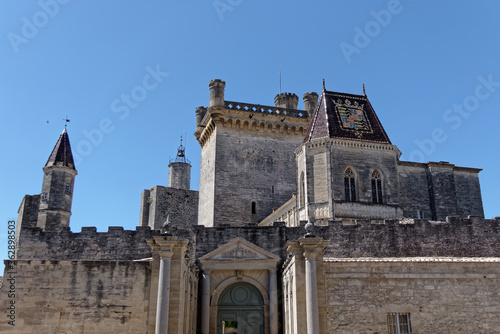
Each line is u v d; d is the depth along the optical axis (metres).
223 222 60.66
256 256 34.47
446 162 51.41
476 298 28.61
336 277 28.64
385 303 28.31
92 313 29.56
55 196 57.47
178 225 88.81
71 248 36.53
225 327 33.81
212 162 63.78
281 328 33.25
